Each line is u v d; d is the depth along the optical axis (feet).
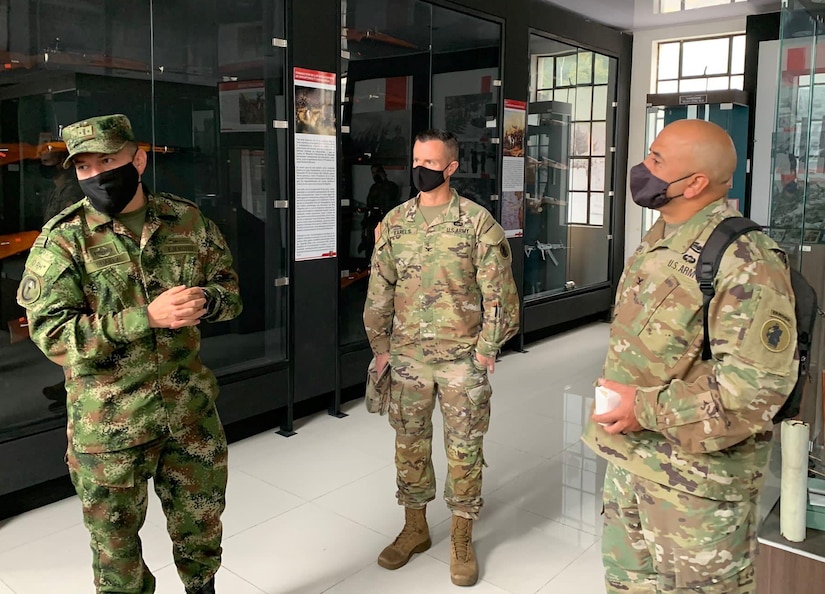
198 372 6.72
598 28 22.53
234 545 9.25
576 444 13.10
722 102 21.24
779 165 8.06
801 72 7.87
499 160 19.01
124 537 6.40
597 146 23.70
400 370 8.45
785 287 4.66
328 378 14.37
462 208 8.11
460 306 8.14
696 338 4.92
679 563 5.02
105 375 6.11
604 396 4.97
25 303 5.95
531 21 19.52
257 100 12.96
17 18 9.98
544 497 10.84
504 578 8.51
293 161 13.10
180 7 11.91
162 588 8.24
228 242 13.24
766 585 6.82
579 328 23.71
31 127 10.25
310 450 12.64
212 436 6.82
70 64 10.67
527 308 20.44
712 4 20.88
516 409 15.12
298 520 9.96
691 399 4.69
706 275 4.79
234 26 12.52
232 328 13.19
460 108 17.79
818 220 7.98
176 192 12.29
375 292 8.61
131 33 11.37
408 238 8.27
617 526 5.64
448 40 16.98
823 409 8.07
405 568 8.72
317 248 13.82
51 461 10.25
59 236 6.06
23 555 9.03
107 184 5.91
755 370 4.49
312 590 8.23
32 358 10.31
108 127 5.86
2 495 9.87
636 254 5.44
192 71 12.22
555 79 21.17
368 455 12.41
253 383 12.87
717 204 5.08
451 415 8.26
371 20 14.79
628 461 5.21
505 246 8.06
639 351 5.12
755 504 5.12
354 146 14.89
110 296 6.19
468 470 8.38
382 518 10.03
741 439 4.66
